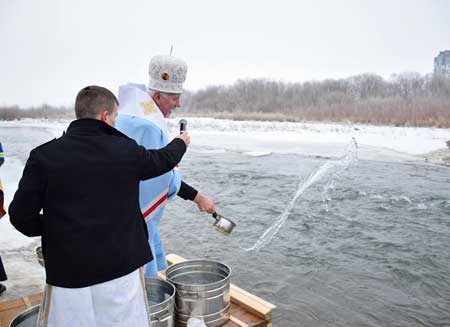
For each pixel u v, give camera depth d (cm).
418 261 694
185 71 377
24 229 234
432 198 1104
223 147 2305
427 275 642
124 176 234
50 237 227
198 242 777
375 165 1647
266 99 6925
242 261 689
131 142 244
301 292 581
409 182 1313
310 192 1190
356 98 5803
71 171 225
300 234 826
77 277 225
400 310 537
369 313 528
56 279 227
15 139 2966
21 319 307
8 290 524
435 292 589
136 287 242
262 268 661
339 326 495
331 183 1304
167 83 368
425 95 5169
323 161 1758
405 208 1013
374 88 6044
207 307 330
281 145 2350
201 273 376
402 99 4872
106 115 242
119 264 231
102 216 228
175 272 369
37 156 227
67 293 226
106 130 240
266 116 5419
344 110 5066
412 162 1720
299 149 2172
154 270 377
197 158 1903
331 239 798
